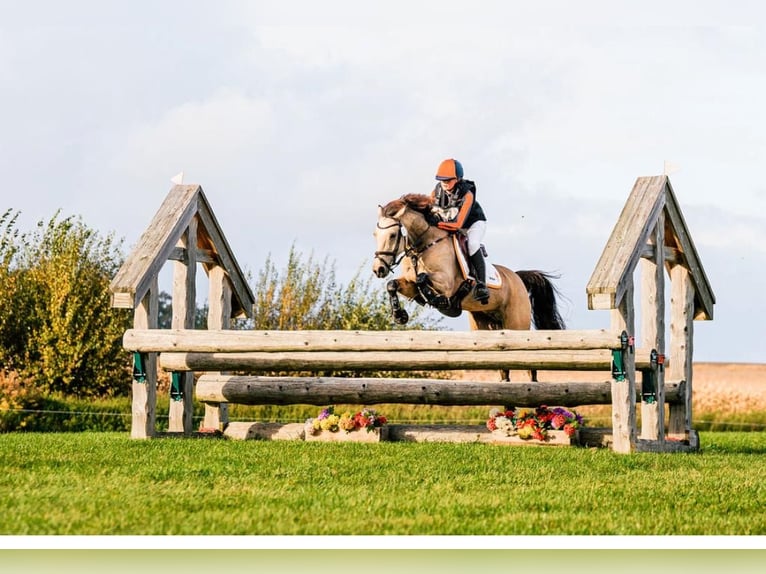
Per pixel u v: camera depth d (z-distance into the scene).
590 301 11.77
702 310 14.33
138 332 12.87
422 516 7.02
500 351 12.85
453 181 13.50
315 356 13.46
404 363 13.23
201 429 14.24
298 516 6.96
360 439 13.34
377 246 13.04
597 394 13.23
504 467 9.80
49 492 7.73
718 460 11.24
